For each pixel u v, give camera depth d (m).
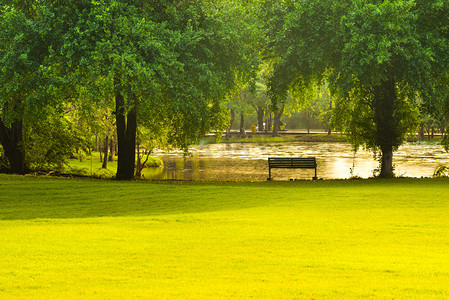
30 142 43.41
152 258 12.27
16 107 34.34
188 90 31.38
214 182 34.72
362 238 14.66
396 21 29.47
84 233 15.95
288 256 12.36
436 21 32.34
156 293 9.12
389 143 36.88
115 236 15.37
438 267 10.95
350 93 38.91
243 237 14.94
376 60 30.03
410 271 10.59
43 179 34.91
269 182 34.53
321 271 10.79
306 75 35.69
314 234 15.34
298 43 33.28
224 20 34.91
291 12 33.06
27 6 33.75
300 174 55.97
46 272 10.92
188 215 20.34
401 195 24.56
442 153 87.81
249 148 114.12
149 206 24.05
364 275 10.35
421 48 30.25
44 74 28.95
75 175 42.44
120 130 37.12
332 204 22.52
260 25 36.31
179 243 14.14
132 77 30.09
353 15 30.08
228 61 35.28
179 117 39.31
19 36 29.02
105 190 28.78
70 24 29.97
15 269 11.20
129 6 30.94
